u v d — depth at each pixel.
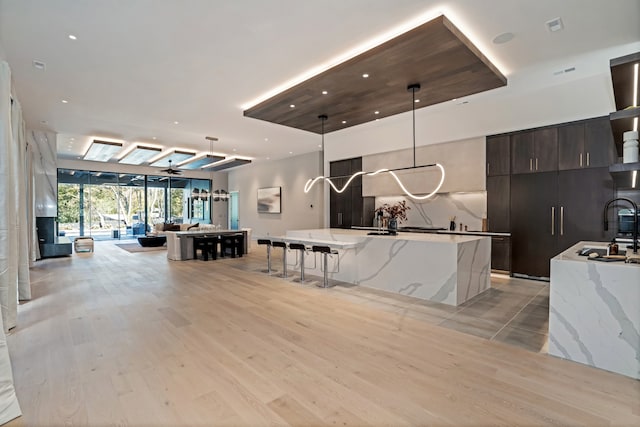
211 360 2.73
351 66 3.93
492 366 2.64
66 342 3.09
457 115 6.32
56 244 8.41
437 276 4.45
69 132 7.98
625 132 3.01
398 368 2.61
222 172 15.25
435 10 3.13
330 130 6.75
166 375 2.49
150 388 2.31
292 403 2.14
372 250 5.21
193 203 14.59
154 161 11.70
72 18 3.22
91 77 4.64
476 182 6.19
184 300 4.52
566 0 2.98
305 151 10.59
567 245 5.22
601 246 3.91
